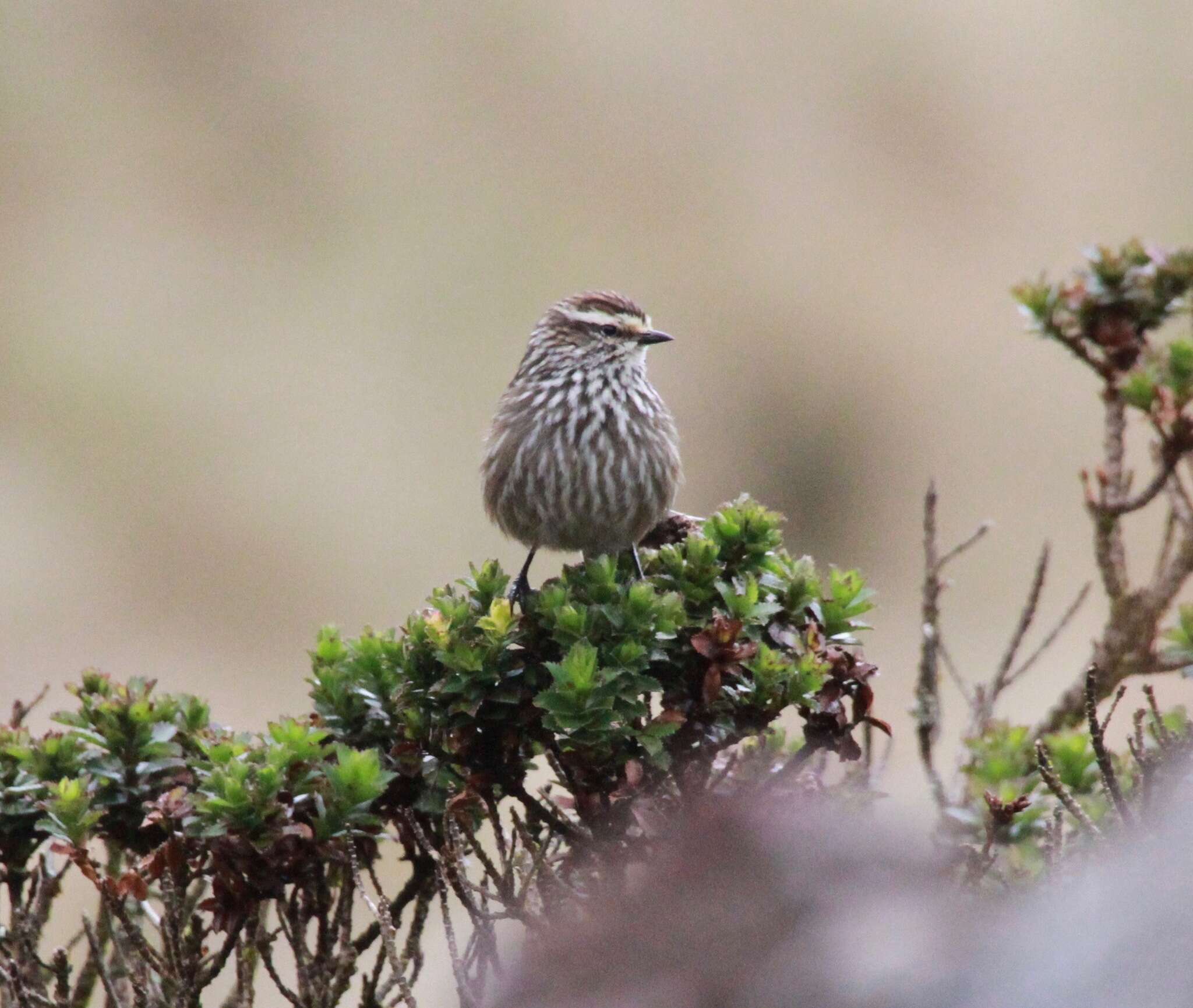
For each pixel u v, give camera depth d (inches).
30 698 807.1
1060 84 994.7
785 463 983.6
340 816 268.8
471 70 1024.9
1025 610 366.3
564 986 136.1
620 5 1024.9
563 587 291.9
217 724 315.3
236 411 922.7
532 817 289.9
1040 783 304.7
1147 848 136.3
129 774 293.6
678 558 291.9
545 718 266.1
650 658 271.6
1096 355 384.5
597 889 232.5
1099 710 379.2
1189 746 252.8
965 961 126.9
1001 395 957.8
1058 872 235.8
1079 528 913.5
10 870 295.3
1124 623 368.8
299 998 280.2
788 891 134.4
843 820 142.3
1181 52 984.3
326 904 285.7
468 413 954.1
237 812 267.0
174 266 976.3
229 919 269.3
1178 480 366.3
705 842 140.3
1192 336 368.8
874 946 129.0
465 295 982.4
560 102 1022.4
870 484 970.7
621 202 1010.7
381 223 995.3
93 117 994.7
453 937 253.9
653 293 994.1
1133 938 125.1
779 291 989.2
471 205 1002.1
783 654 284.7
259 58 1016.2
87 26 1002.1
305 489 901.8
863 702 277.9
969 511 938.1
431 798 278.4
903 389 970.7
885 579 935.0
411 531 901.2
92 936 279.7
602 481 453.1
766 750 285.4
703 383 984.3
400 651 285.0
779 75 1020.5
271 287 977.5
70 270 964.6
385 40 1024.2
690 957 133.2
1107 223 975.0
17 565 848.3
